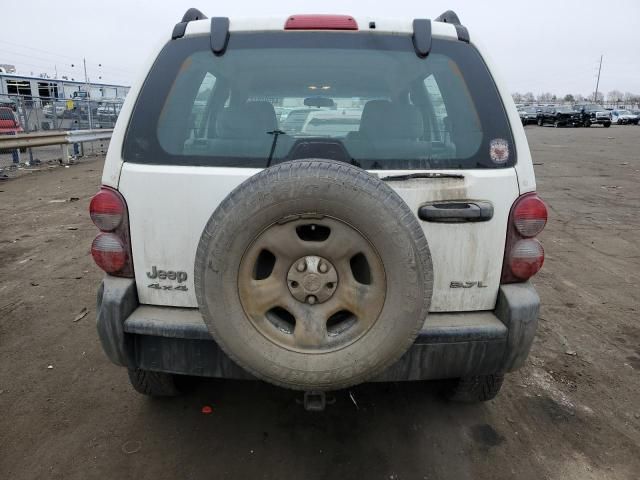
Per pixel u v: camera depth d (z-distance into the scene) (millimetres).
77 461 2570
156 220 2248
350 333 2047
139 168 2232
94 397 3111
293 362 2049
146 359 2332
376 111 2416
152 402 3064
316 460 2604
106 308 2258
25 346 3719
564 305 4617
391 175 2195
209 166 2244
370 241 1960
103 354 3619
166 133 2295
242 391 3182
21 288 4809
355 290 2020
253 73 2467
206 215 2223
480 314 2338
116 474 2488
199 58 2438
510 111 2354
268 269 2129
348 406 3053
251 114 2404
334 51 2441
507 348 2268
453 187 2205
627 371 3508
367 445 2721
